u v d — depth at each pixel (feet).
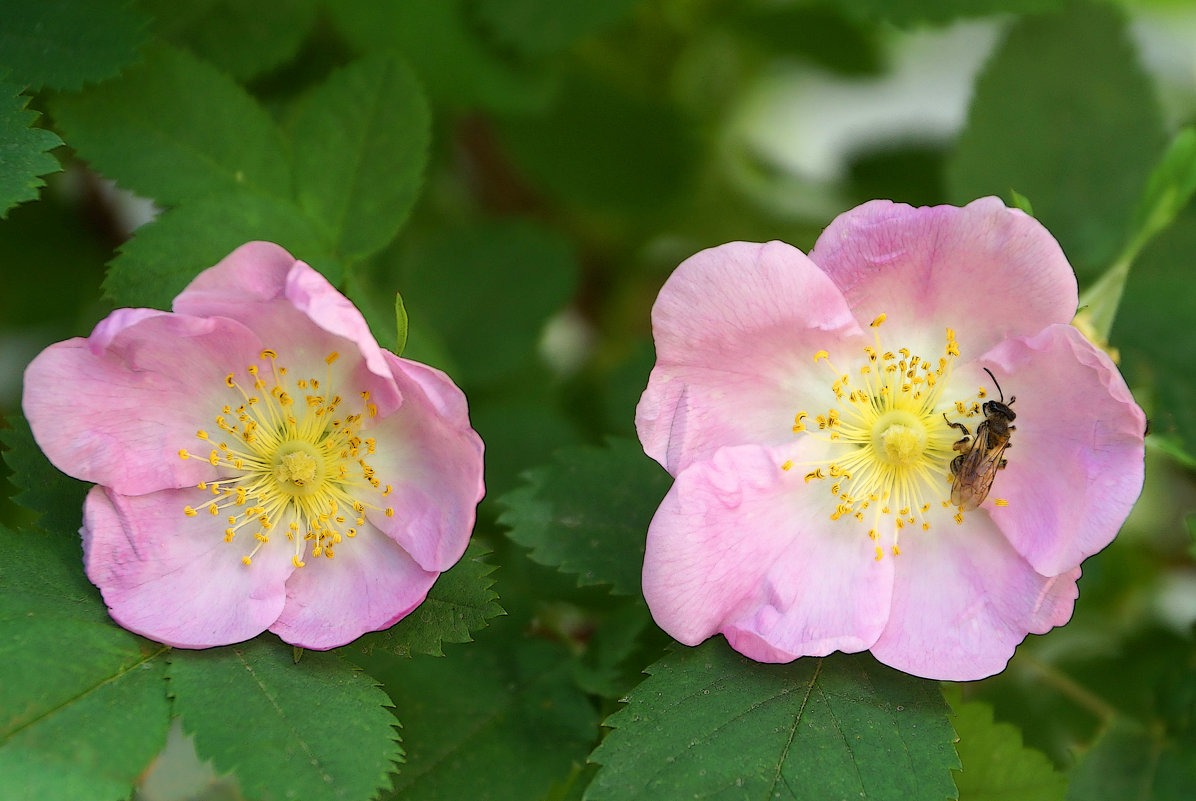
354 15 1.61
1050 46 1.63
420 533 1.45
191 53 1.54
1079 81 1.63
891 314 1.47
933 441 1.49
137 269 1.50
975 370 1.47
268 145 1.54
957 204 1.62
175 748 1.58
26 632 1.42
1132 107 1.62
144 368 1.45
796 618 1.46
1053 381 1.46
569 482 1.51
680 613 1.44
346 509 1.46
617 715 1.44
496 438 1.64
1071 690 1.58
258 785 1.40
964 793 1.48
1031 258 1.44
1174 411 1.59
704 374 1.46
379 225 1.54
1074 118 1.62
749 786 1.42
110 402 1.44
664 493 1.50
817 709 1.44
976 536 1.47
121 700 1.41
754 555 1.46
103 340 1.42
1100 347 1.52
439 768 1.48
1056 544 1.44
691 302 1.44
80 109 1.52
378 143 1.55
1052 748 1.59
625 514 1.50
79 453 1.44
